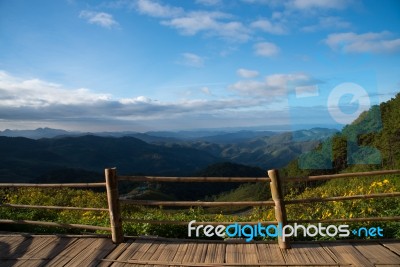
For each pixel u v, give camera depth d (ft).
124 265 13.32
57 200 32.94
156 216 21.95
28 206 17.56
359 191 21.38
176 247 15.01
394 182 25.03
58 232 20.18
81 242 15.85
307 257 13.48
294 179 14.87
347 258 13.17
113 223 15.60
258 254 13.97
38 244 15.75
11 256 14.43
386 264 12.52
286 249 14.37
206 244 15.30
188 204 15.07
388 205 18.90
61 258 14.05
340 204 19.51
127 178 15.65
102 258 13.98
